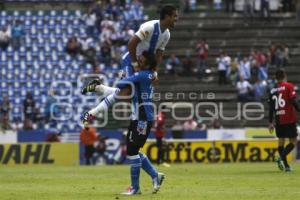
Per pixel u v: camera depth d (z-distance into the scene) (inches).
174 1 4714.6
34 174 2354.8
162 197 1422.2
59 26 4532.5
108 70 4293.8
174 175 2191.2
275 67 4328.3
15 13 4579.2
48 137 3629.4
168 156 3476.9
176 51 4458.7
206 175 2182.6
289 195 1476.4
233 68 4237.2
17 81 4254.4
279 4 4790.8
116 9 4586.6
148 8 4682.6
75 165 3390.7
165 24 1518.2
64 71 4293.8
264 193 1523.1
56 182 1907.0
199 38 4554.6
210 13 4726.9
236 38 4576.8
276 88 2347.4
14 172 2536.9
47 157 3503.9
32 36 4473.4
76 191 1590.8
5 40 4404.5
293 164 2994.6
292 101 2317.9
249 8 4682.6
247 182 1862.7
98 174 2315.5
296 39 4594.0
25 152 3484.3
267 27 4630.9
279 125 2345.0
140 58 1505.9
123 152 3548.2
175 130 3698.3
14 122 4001.0
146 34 1509.6
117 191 1584.6
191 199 1382.9
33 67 4325.8
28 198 1423.5
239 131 3695.9
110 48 4375.0
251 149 3531.0
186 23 4630.9
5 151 3459.6
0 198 1423.5
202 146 3508.9
